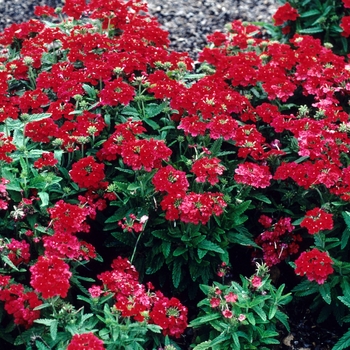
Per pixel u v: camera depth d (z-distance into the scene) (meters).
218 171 1.29
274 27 1.86
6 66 1.50
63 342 1.17
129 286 1.22
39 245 1.29
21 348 1.24
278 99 1.54
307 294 1.29
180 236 1.31
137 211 1.33
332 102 1.46
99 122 1.37
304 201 1.38
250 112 1.45
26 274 1.27
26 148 1.34
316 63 1.52
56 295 1.17
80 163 1.31
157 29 1.61
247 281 1.27
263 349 1.23
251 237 1.36
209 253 1.32
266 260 1.37
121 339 1.17
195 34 1.96
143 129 1.36
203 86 1.46
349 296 1.24
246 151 1.36
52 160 1.30
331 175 1.29
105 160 1.38
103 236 1.41
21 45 1.62
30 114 1.46
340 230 1.34
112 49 1.54
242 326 1.23
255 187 1.38
